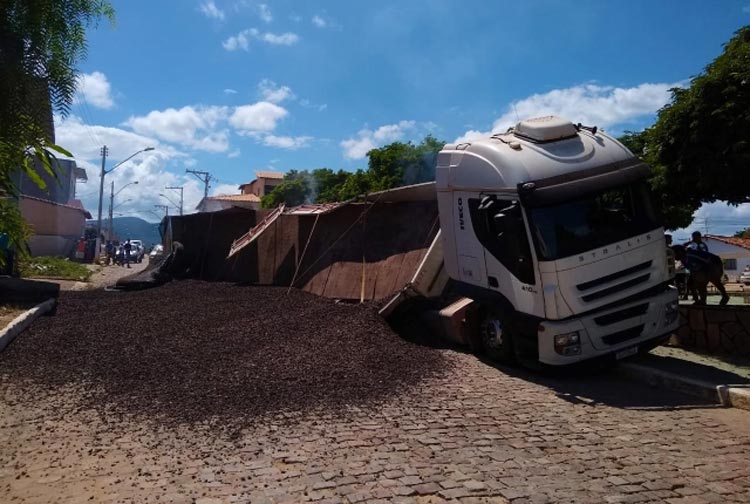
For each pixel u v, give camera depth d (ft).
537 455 18.42
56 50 13.05
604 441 19.86
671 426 21.66
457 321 35.12
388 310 38.04
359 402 23.91
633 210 28.71
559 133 29.68
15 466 17.08
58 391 24.99
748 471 17.31
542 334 27.35
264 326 38.45
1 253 15.93
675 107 31.48
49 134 13.78
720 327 33.17
